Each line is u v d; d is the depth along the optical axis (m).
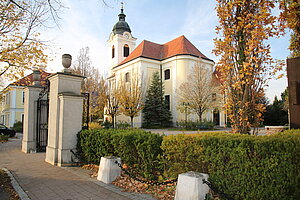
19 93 34.09
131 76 30.72
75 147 7.64
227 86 5.20
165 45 35.09
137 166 5.22
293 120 6.70
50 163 7.68
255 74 4.78
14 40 6.64
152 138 4.92
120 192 4.57
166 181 4.52
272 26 4.59
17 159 8.50
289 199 2.93
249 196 3.24
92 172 6.34
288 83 6.86
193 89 25.25
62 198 4.28
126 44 41.22
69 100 7.61
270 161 3.07
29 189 4.85
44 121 10.88
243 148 3.33
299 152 3.01
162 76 32.22
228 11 5.02
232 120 5.08
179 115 28.89
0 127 20.20
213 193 3.81
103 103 23.08
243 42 4.92
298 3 5.64
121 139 5.46
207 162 3.91
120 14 43.12
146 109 29.30
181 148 4.29
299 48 7.46
